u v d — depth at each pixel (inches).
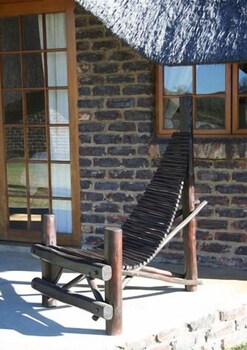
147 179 235.6
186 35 192.5
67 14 244.5
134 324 169.8
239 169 222.4
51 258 175.5
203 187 227.5
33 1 250.2
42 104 256.2
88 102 242.1
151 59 191.6
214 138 226.2
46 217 184.4
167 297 192.5
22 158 262.7
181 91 232.7
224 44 185.9
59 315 179.2
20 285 209.8
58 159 256.1
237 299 190.4
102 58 237.8
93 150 243.6
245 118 225.5
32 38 254.1
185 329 172.6
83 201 247.8
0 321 175.2
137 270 176.1
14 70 259.0
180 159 191.5
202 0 199.8
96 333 164.4
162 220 185.5
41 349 154.6
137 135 235.6
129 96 235.3
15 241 266.4
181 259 233.6
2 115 262.8
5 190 266.5
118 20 197.2
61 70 251.1
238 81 224.7
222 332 182.5
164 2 202.5
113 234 159.0
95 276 159.2
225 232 226.4
